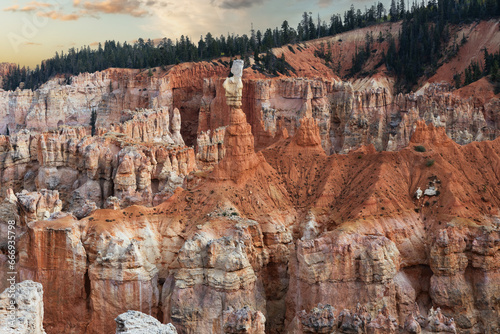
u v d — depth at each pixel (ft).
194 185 307.78
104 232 249.96
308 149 311.88
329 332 207.10
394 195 271.90
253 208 275.59
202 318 233.35
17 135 440.86
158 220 267.39
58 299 247.09
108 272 241.35
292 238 273.75
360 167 296.71
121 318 187.73
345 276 238.07
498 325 243.81
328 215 276.00
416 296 254.27
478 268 247.29
